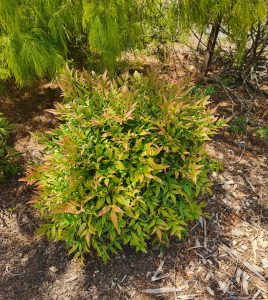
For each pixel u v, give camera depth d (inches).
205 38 180.4
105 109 84.7
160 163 84.0
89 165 78.2
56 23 106.7
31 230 98.4
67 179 80.5
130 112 78.6
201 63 161.6
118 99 87.0
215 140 125.0
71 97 92.1
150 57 162.7
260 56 151.0
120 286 86.2
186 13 119.0
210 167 92.8
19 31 104.2
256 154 120.7
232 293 84.3
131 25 122.4
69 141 78.2
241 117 133.2
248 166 115.6
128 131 81.0
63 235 82.4
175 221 83.7
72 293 85.4
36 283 87.4
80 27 116.2
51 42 111.0
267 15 127.9
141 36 136.2
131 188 77.9
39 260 92.0
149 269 89.3
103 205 79.6
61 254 92.8
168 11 123.9
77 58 133.0
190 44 176.4
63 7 105.3
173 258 91.4
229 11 117.6
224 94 146.4
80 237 78.7
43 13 108.0
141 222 82.7
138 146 79.1
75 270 89.5
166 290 85.2
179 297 83.7
